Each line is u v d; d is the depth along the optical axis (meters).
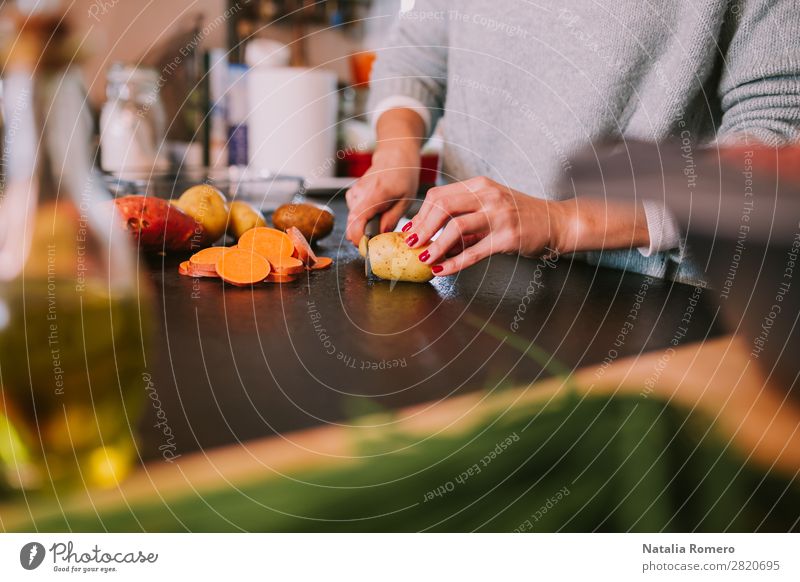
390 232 0.66
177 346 0.44
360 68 1.37
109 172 0.89
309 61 1.35
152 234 0.61
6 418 0.34
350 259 0.71
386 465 0.37
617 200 0.65
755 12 0.63
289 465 0.35
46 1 0.35
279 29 1.31
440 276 0.64
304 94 1.10
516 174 0.89
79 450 0.34
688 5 0.70
